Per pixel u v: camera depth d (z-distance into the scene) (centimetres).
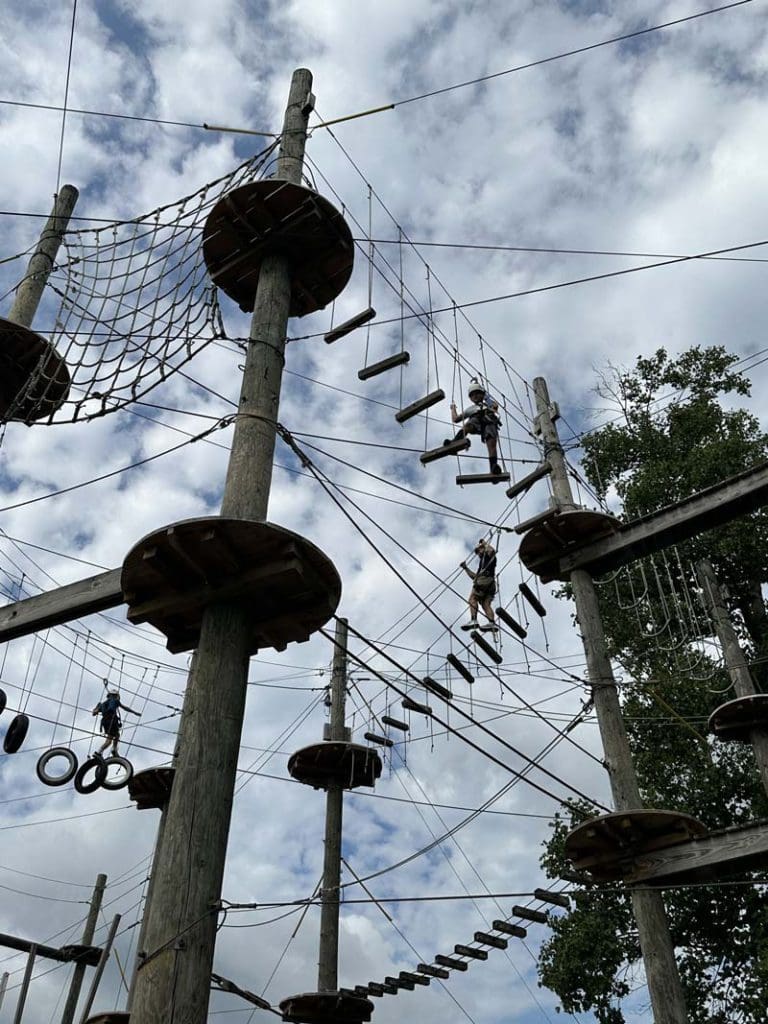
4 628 964
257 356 895
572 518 1197
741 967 1523
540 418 1470
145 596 779
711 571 1480
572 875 1109
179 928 599
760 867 1000
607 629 1881
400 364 1002
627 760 1089
